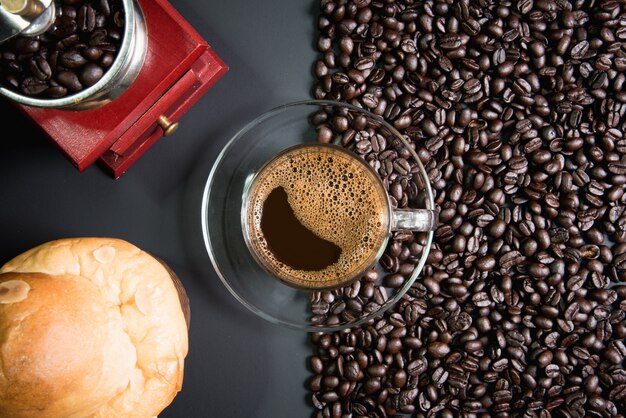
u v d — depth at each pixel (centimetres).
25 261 37
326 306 47
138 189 48
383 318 48
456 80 48
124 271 38
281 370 49
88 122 40
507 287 48
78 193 48
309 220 45
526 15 48
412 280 46
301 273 45
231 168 47
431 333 48
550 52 48
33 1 33
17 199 48
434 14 48
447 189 48
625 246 48
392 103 48
